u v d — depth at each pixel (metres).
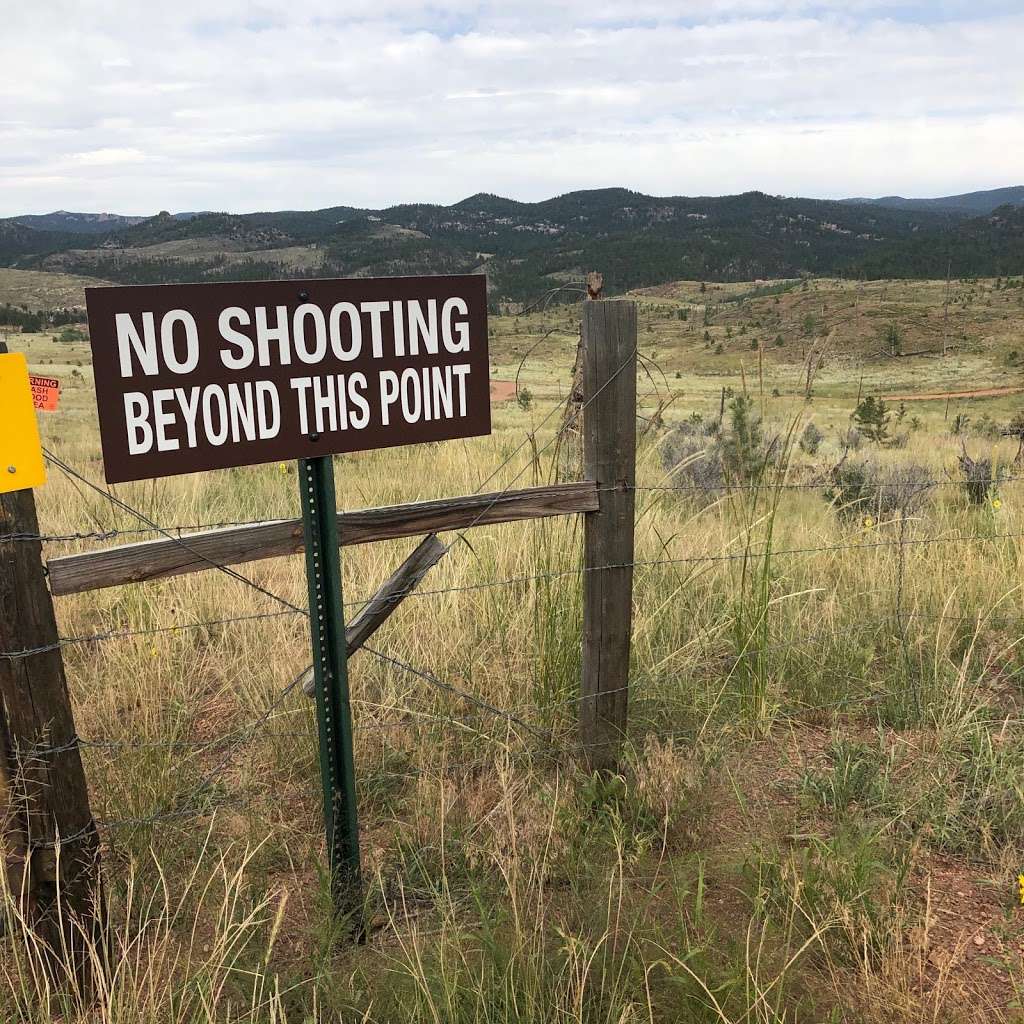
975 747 3.43
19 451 2.02
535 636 3.94
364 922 2.53
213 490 8.67
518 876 2.58
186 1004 2.10
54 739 2.19
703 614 4.63
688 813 3.07
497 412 18.03
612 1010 2.05
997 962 2.34
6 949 2.38
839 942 2.39
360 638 2.81
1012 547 5.50
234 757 3.51
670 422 10.91
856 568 5.16
